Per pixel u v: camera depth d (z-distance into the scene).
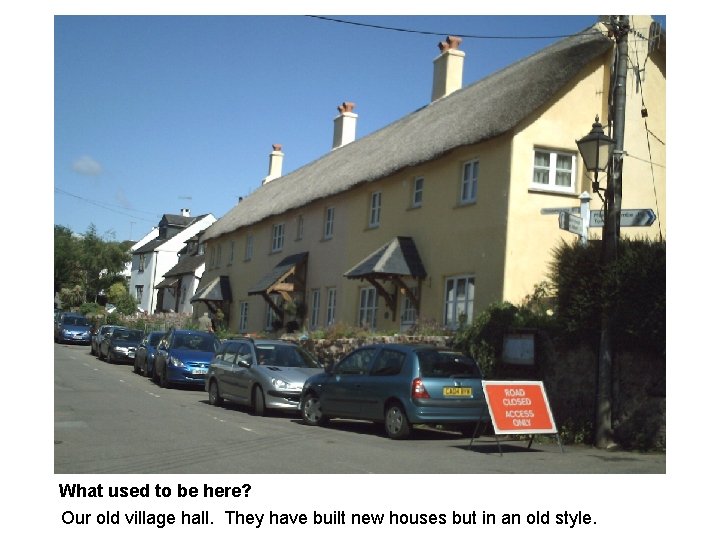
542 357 12.46
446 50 25.89
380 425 14.25
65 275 65.25
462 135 17.56
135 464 8.97
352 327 19.86
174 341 21.56
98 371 25.23
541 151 16.66
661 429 10.95
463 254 17.39
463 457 10.09
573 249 12.03
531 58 20.33
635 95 17.17
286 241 28.58
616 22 11.88
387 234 21.06
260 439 11.30
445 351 12.34
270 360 15.81
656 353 11.12
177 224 65.00
